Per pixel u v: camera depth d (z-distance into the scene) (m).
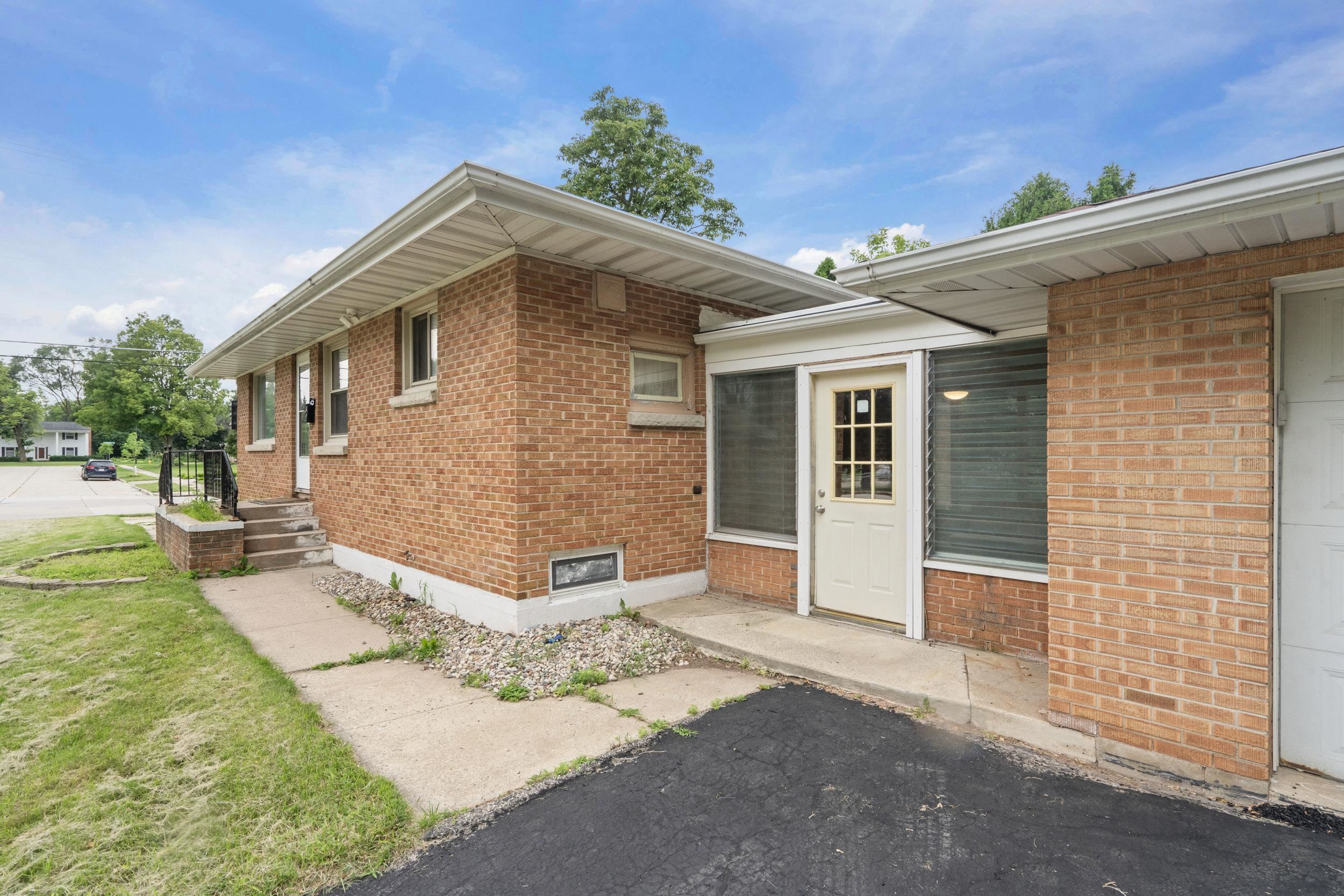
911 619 4.92
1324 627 2.85
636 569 6.01
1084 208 2.66
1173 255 2.84
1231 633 2.82
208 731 3.55
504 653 4.82
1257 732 2.76
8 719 3.77
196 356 47.56
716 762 3.24
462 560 5.90
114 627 5.63
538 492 5.30
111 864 2.41
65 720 3.75
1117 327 3.11
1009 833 2.61
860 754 3.31
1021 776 3.07
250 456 12.62
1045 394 4.38
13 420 72.44
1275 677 2.89
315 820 2.68
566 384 5.50
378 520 7.44
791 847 2.53
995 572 4.52
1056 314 3.30
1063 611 3.30
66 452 83.75
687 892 2.27
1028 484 4.45
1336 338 2.79
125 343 45.59
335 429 9.12
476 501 5.70
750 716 3.79
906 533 5.03
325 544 8.82
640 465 6.05
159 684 4.28
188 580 7.59
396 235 5.07
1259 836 2.54
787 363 5.83
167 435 45.16
